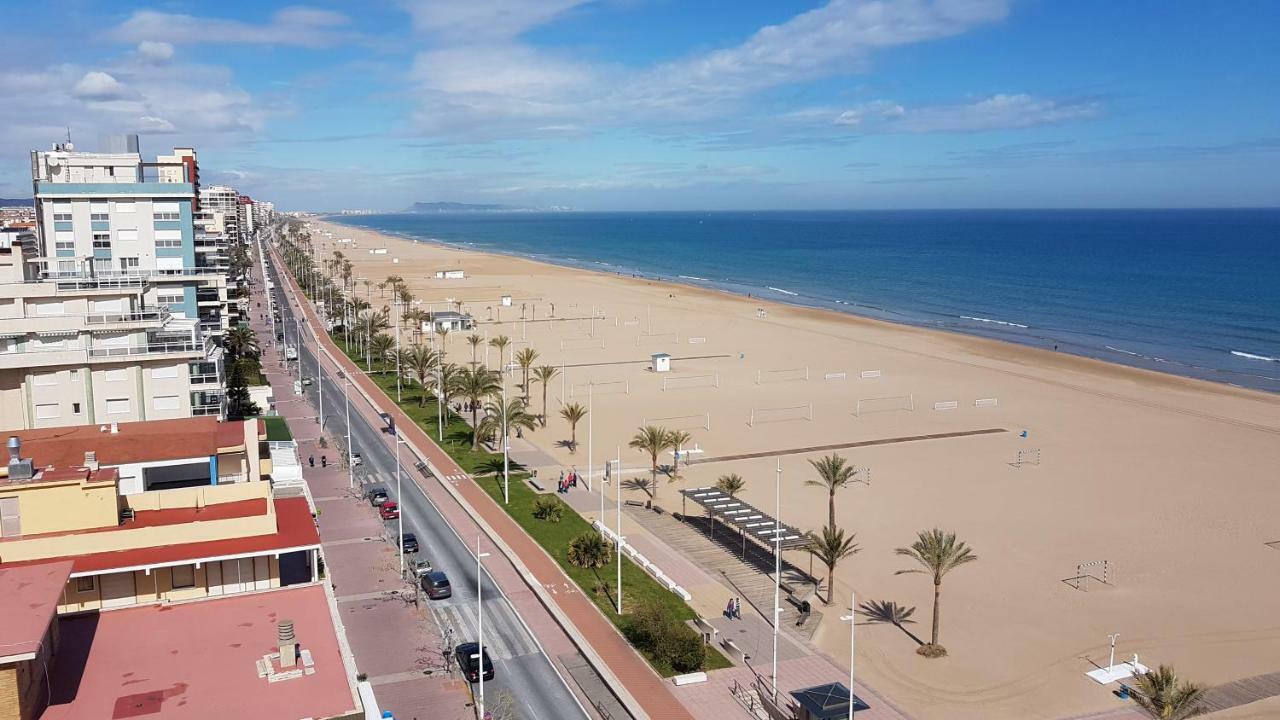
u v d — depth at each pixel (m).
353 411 117.19
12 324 68.25
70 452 52.34
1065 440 105.44
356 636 54.44
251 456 58.81
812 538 62.84
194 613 36.62
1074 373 146.38
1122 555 70.56
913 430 109.56
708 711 46.84
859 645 55.53
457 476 88.31
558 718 46.28
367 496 81.56
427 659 51.91
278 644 34.09
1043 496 84.94
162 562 38.22
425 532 72.94
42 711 29.12
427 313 197.50
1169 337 184.50
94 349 70.81
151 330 72.19
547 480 88.50
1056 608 61.34
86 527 40.28
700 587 63.50
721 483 74.75
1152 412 120.12
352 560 66.62
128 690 30.62
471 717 45.84
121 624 35.47
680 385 135.00
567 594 60.78
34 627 28.61
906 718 47.38
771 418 115.31
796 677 50.97
